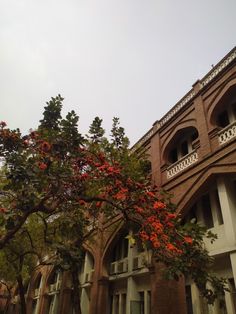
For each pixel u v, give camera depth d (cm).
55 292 2027
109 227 1472
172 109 1433
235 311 851
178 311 950
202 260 591
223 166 954
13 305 2794
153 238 583
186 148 1329
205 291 613
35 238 1238
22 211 579
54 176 602
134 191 682
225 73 1142
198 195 1052
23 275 1498
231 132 984
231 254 860
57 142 643
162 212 642
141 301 1260
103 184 734
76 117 673
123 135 1080
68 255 561
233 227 880
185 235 611
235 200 947
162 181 1266
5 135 611
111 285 1491
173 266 569
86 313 1596
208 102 1177
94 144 806
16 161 563
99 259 1529
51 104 694
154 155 1410
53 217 1059
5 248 1188
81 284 1698
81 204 681
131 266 1320
